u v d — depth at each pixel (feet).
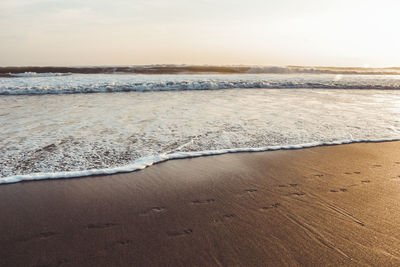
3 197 8.39
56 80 52.03
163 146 13.41
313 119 20.11
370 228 7.04
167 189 9.12
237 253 6.01
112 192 8.86
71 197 8.48
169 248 6.14
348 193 9.00
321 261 5.78
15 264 5.58
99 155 12.05
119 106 25.62
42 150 12.57
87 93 37.35
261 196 8.71
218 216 7.51
